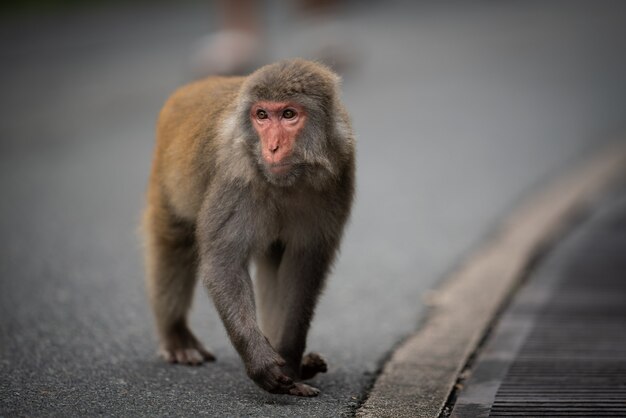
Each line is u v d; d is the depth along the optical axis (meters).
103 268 13.56
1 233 15.57
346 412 8.16
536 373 9.21
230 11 29.64
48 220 16.50
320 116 8.19
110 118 26.11
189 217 9.38
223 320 8.29
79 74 31.66
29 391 8.44
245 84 8.30
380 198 17.84
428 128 24.33
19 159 21.92
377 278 13.25
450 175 19.56
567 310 11.36
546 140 22.97
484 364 9.51
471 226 15.89
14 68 33.12
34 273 13.18
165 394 8.51
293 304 8.86
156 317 9.89
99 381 8.84
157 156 9.87
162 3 48.47
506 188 18.45
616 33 39.03
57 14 45.94
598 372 9.22
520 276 13.06
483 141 22.86
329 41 31.34
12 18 44.97
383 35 39.28
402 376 9.31
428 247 14.78
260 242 8.55
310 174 8.24
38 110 26.95
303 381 9.12
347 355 10.06
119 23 42.66
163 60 33.09
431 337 10.65
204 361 9.80
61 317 11.12
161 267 9.78
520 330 10.65
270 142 8.08
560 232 15.48
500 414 8.10
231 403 8.29
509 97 28.28
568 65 33.09
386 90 29.19
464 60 34.09
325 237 8.78
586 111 26.44
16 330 10.51
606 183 18.80
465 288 12.64
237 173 8.25
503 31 40.03
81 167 20.98
